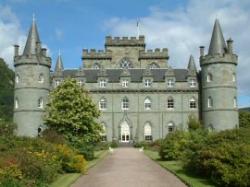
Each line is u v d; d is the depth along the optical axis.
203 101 80.25
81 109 46.69
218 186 23.30
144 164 38.66
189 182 24.75
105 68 87.94
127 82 83.50
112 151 62.78
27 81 76.38
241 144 24.77
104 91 82.88
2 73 107.75
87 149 44.56
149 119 82.50
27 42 77.94
